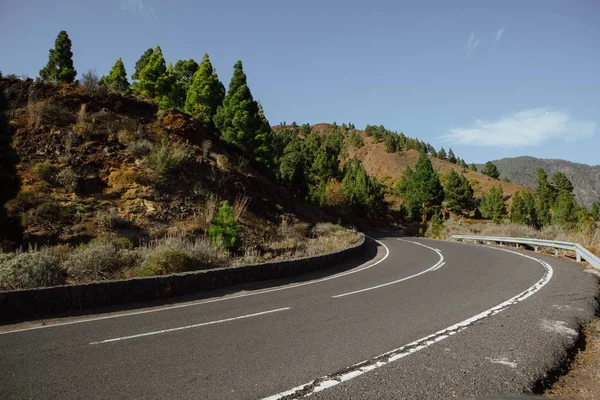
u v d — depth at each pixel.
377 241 29.20
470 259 15.77
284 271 12.20
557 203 69.81
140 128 22.67
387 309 7.44
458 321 6.46
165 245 13.11
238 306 8.02
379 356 4.86
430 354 4.92
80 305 7.88
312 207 37.38
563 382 4.42
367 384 4.04
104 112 22.70
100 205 16.53
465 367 4.49
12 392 3.89
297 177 41.59
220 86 38.34
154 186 18.95
